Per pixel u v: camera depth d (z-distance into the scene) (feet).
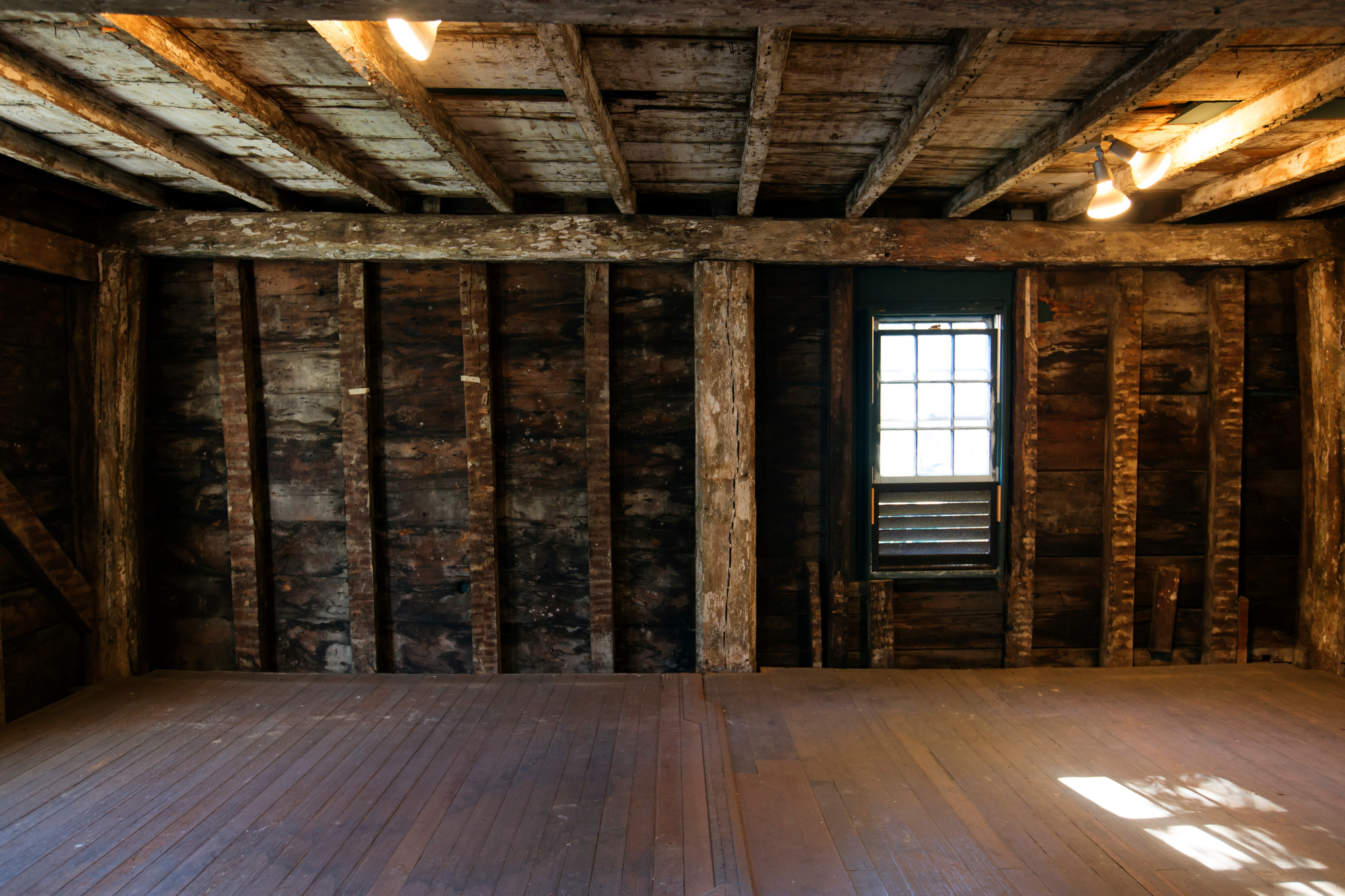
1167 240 10.72
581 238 10.53
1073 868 6.24
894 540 11.37
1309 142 8.41
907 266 10.92
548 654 11.35
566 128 8.16
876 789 7.58
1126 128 8.24
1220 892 5.94
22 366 9.75
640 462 11.19
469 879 6.03
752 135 7.54
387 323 11.12
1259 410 11.37
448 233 10.57
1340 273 10.62
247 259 10.88
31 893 5.86
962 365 11.34
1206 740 8.73
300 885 5.97
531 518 11.24
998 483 11.31
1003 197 10.63
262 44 6.39
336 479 11.25
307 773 7.82
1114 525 11.19
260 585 11.21
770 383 11.23
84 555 10.61
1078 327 11.26
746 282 10.55
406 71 6.61
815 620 11.16
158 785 7.55
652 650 11.37
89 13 4.29
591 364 10.84
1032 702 9.88
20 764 8.01
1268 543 11.50
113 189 9.57
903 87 7.15
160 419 11.19
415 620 11.38
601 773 7.80
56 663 10.14
